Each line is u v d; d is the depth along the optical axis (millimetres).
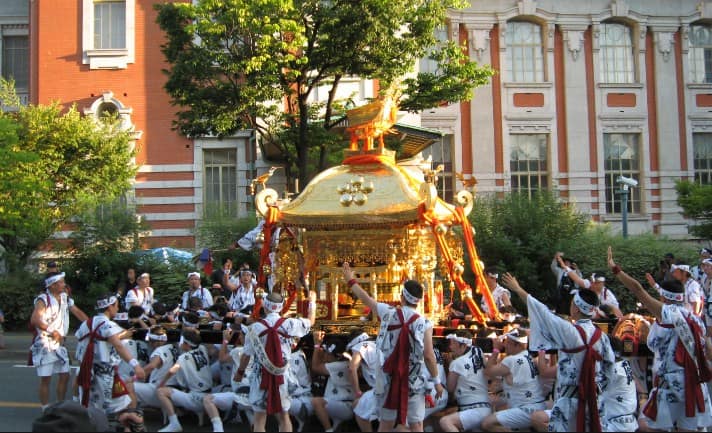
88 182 22781
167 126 26062
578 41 30328
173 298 20109
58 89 25938
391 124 10359
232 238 21578
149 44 26109
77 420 6715
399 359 6727
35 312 9523
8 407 10023
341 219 9125
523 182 30125
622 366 7117
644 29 30625
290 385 7996
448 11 29500
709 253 13945
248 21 16719
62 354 9594
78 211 21859
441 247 9445
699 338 7137
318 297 10281
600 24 30594
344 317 9930
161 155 26062
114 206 22828
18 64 30375
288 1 16734
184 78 17734
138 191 25953
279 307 7641
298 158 18906
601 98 30391
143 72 26047
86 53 25969
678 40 31016
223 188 26344
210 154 26359
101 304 7930
